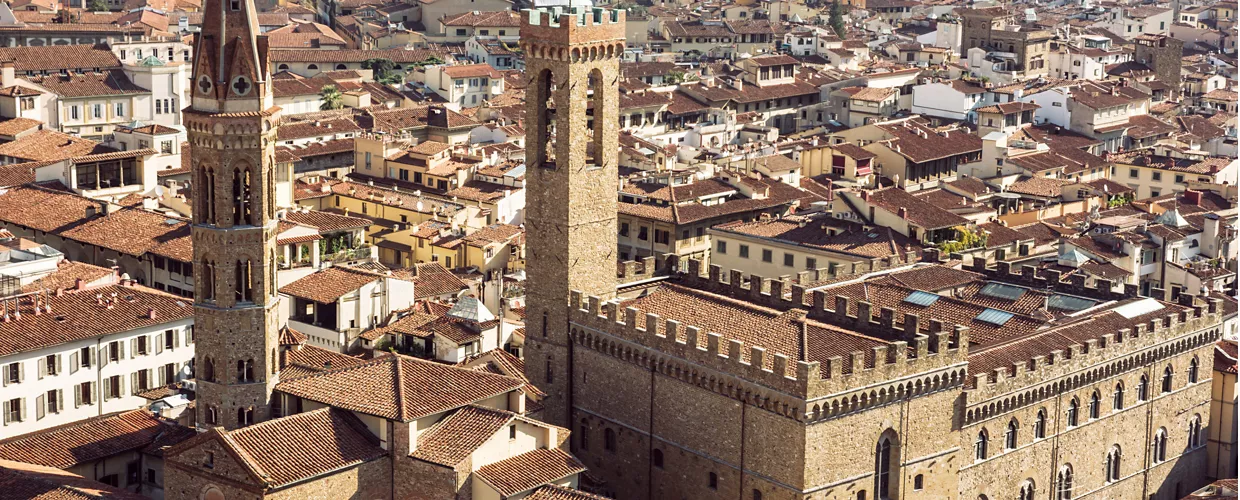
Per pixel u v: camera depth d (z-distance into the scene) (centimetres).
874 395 14038
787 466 13850
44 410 16900
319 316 18875
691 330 14625
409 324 18425
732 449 14388
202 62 13450
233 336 13825
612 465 15825
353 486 13275
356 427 13588
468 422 13662
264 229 13762
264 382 14000
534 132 16050
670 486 15150
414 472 13362
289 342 16900
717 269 17312
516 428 13725
